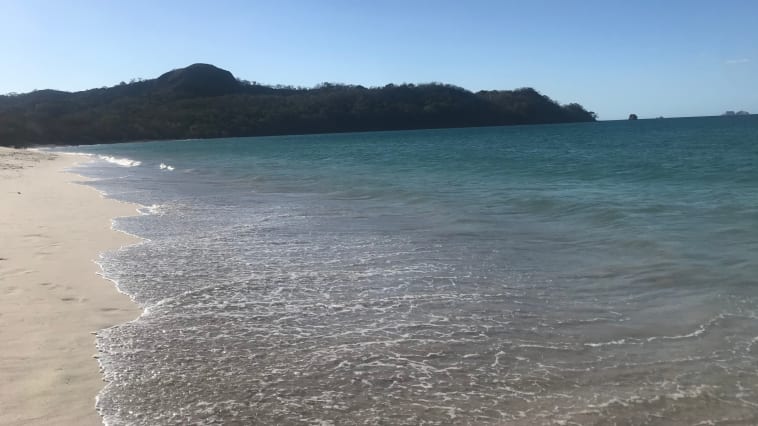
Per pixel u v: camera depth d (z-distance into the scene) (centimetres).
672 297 704
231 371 508
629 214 1291
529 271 848
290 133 14788
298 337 592
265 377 497
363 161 3916
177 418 424
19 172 2795
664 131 8394
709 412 435
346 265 896
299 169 3344
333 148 6406
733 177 2048
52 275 805
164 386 476
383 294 743
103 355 536
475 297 727
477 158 3781
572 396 463
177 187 2294
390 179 2473
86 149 9362
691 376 493
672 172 2339
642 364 519
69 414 424
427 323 633
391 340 584
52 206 1534
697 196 1571
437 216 1388
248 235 1152
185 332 603
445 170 2892
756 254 878
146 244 1055
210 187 2289
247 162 4350
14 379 478
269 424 419
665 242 990
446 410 442
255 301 714
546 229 1182
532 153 4203
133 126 13788
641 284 763
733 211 1273
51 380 479
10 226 1178
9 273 803
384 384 486
